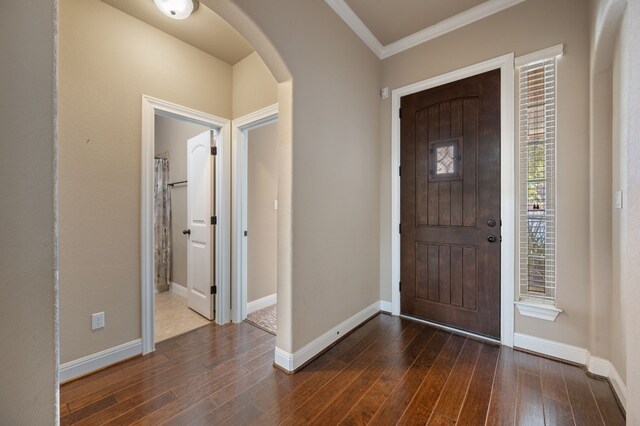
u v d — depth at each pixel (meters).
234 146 2.80
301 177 1.97
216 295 2.80
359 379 1.80
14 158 0.70
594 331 1.83
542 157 2.12
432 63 2.62
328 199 2.24
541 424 1.42
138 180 2.15
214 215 2.82
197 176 3.02
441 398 1.62
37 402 0.74
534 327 2.12
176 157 3.79
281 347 1.95
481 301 2.37
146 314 2.17
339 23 2.34
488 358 2.04
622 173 1.52
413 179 2.74
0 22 0.68
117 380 1.81
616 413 1.49
